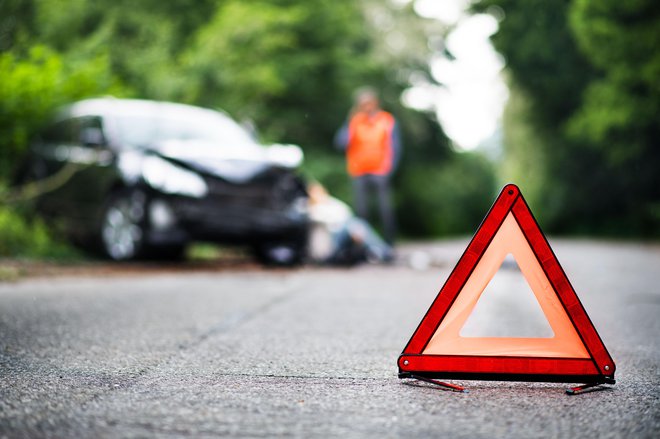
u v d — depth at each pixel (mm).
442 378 3883
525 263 3865
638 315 6785
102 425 3141
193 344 5023
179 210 10539
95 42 15469
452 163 34781
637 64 21625
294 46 22016
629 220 31688
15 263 10070
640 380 4066
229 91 17641
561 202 34812
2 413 3307
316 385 3881
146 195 10664
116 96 12648
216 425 3152
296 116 22266
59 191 11914
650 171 27062
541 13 27234
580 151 32094
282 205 11133
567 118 31250
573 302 3828
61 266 10070
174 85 16094
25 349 4762
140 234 10703
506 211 3883
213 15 19406
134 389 3760
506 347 3840
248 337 5324
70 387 3785
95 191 11273
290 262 11523
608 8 21219
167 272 10062
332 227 11742
